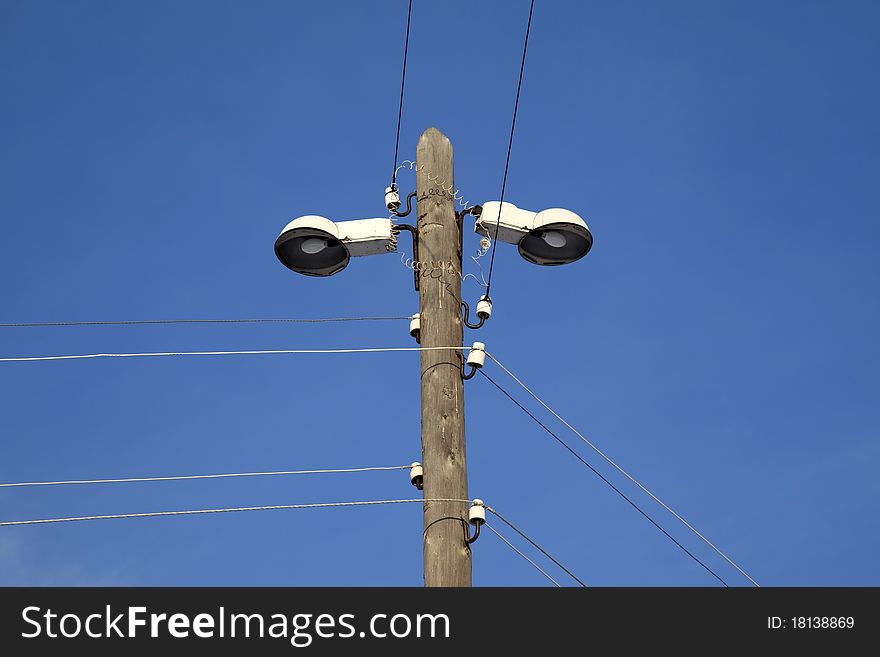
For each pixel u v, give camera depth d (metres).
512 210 18.44
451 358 16.95
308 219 18.34
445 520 15.81
